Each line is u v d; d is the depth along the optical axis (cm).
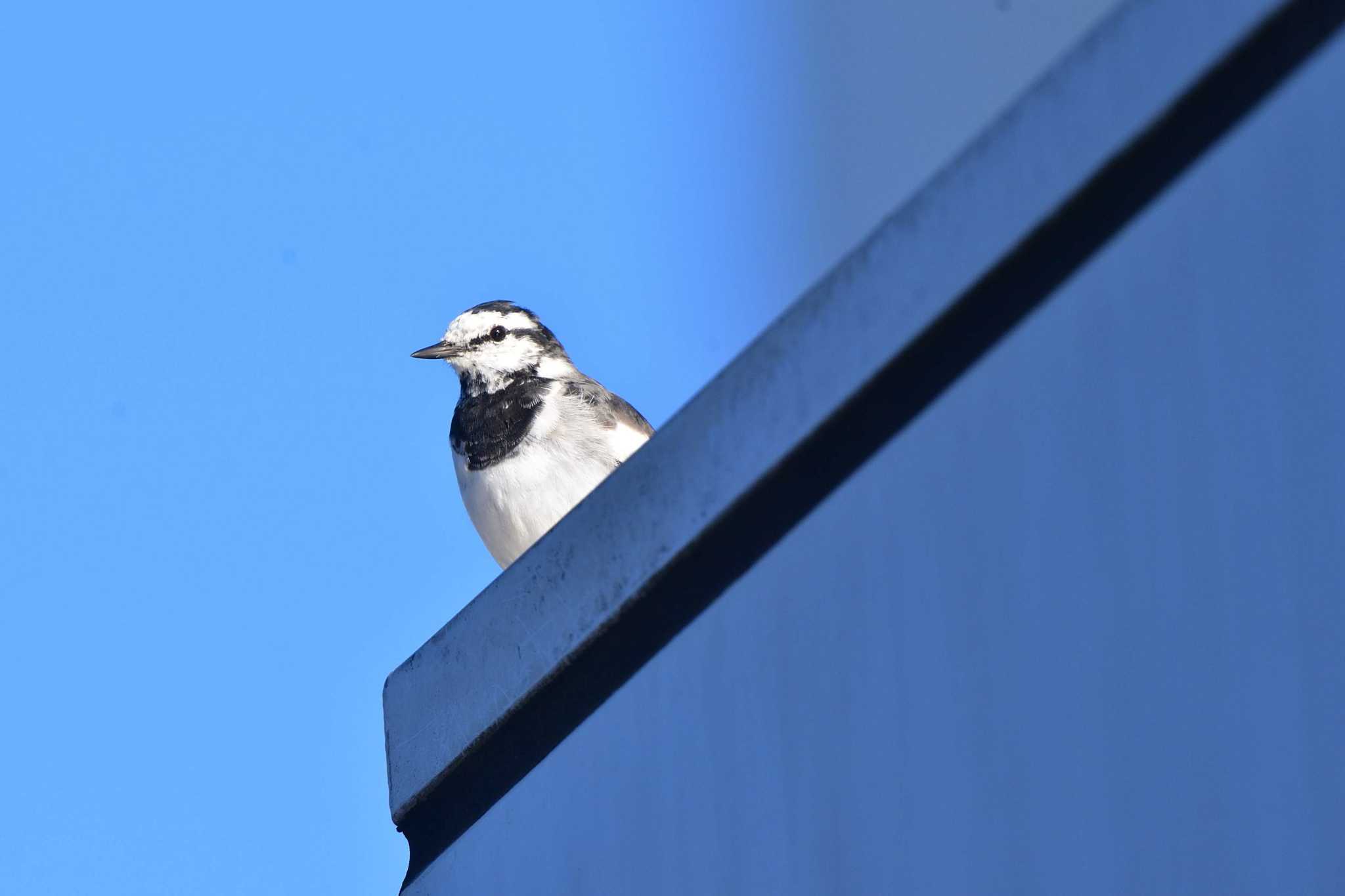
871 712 452
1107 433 408
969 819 422
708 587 515
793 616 481
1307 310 370
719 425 514
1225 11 401
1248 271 383
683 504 520
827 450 487
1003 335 440
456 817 604
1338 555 357
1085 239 429
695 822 498
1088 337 416
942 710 434
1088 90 428
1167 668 385
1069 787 401
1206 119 408
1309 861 354
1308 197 374
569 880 538
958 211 453
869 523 464
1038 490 421
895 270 467
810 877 459
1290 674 362
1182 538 387
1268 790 362
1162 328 399
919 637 444
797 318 495
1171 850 378
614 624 542
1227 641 374
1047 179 432
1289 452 369
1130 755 389
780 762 475
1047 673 411
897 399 468
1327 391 363
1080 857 396
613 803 529
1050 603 413
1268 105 386
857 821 450
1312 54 386
